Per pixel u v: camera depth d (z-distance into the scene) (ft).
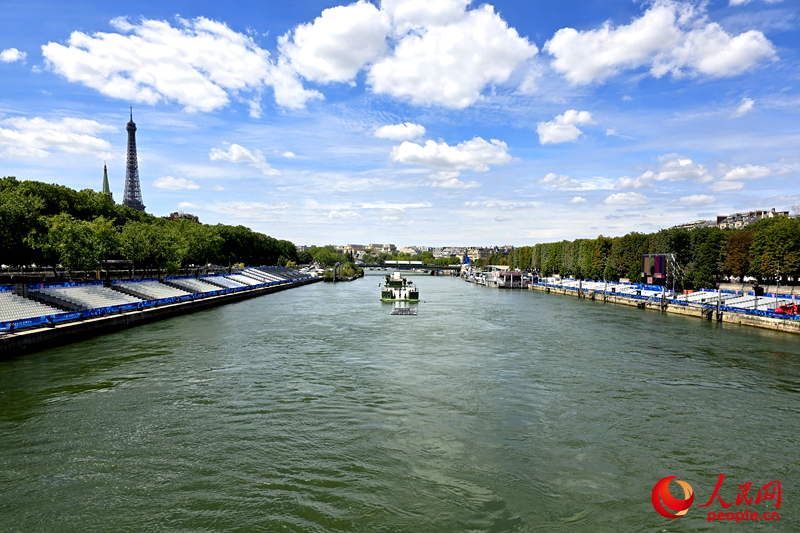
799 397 137.80
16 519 72.28
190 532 69.77
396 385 146.00
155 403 125.18
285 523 72.18
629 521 74.28
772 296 331.98
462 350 202.49
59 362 169.48
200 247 483.10
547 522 73.61
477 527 71.97
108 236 316.19
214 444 99.76
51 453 94.48
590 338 237.25
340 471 88.94
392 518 74.02
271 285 596.29
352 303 423.23
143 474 86.48
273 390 138.62
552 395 137.69
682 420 118.21
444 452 98.02
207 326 262.88
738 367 174.19
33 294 240.12
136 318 263.90
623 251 547.90
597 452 99.25
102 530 70.03
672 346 216.13
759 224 448.65
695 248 439.63
